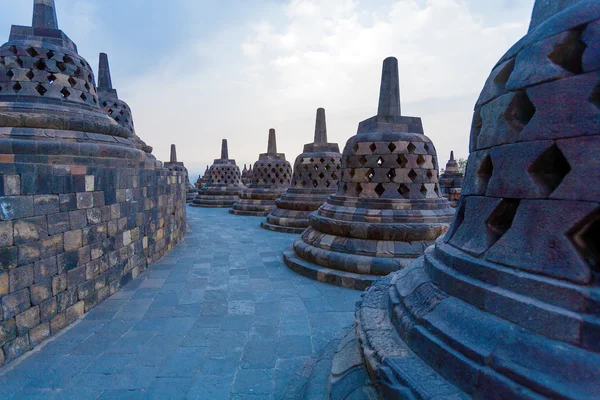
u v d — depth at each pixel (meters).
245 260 8.58
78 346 4.23
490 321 1.95
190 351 4.14
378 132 7.24
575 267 1.73
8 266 3.88
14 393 3.30
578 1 2.07
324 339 4.46
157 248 8.50
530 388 1.63
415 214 6.80
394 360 2.24
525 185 1.99
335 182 13.41
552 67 1.89
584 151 1.74
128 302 5.70
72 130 5.79
